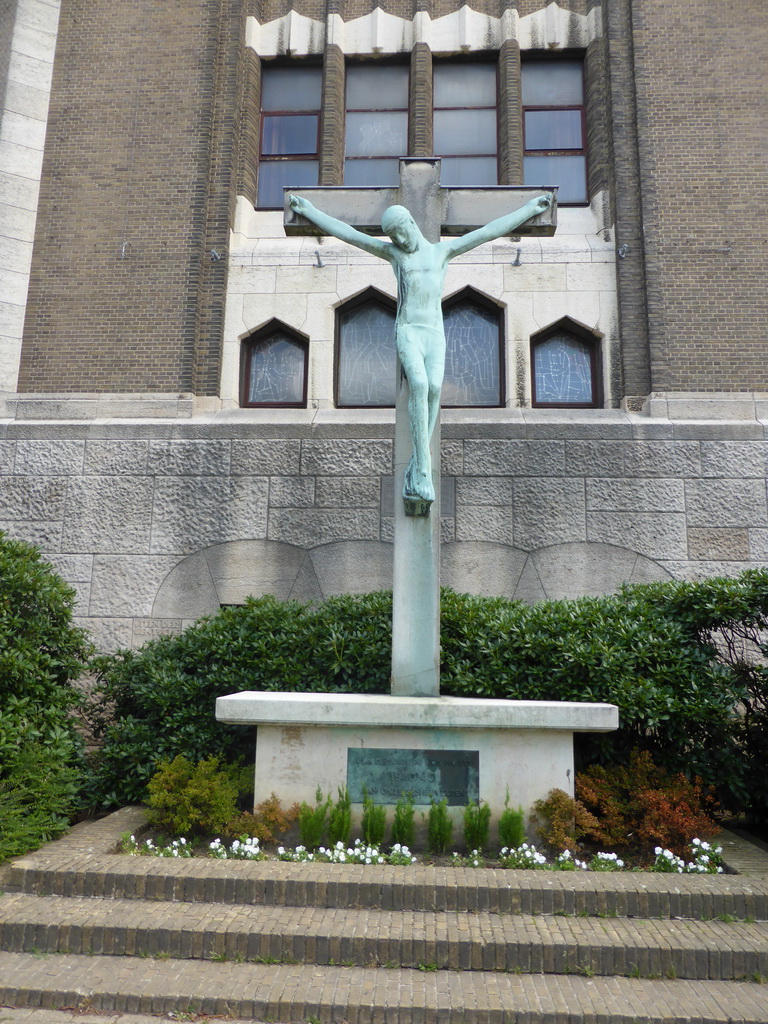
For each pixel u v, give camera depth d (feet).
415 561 21.43
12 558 22.99
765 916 16.10
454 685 22.48
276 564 31.17
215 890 16.63
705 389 31.91
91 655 25.59
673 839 19.30
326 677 23.50
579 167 36.37
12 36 35.70
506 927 15.43
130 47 36.19
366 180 36.83
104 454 32.19
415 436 21.34
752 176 33.45
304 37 37.50
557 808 18.95
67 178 34.96
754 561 30.22
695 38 34.83
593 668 21.68
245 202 35.86
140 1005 13.50
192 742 22.50
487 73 37.37
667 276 32.78
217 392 33.35
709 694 21.52
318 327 34.09
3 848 17.92
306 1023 13.24
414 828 19.12
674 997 13.73
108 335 33.55
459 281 34.19
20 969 14.42
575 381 33.99
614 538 30.71
